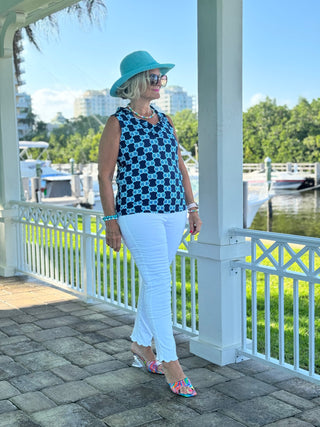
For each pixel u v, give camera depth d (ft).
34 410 9.28
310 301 9.37
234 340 11.31
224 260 10.96
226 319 11.14
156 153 9.25
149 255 9.34
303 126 102.27
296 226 72.23
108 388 10.12
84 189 62.23
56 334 13.41
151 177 9.17
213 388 9.99
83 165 90.84
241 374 10.64
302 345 13.76
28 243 19.85
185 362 11.31
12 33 18.74
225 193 10.88
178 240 9.80
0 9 18.06
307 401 9.42
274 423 8.66
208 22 10.69
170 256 9.87
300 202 73.77
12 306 16.15
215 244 10.96
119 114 9.34
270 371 10.78
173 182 9.40
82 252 16.47
